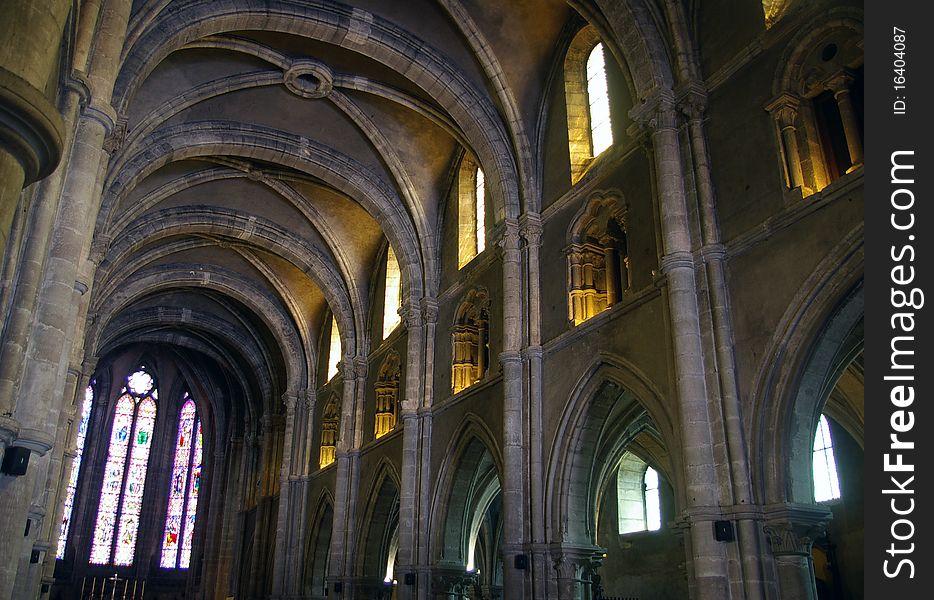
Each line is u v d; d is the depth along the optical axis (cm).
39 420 1088
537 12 2048
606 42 1786
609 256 1808
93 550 4988
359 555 2733
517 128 2130
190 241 3288
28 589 2016
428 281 2591
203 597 4519
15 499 1045
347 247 3112
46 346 1134
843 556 1942
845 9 1295
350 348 3116
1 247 716
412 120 2516
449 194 2650
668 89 1591
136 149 2273
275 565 3350
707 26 1609
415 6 2070
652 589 2584
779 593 1183
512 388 1925
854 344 1350
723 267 1420
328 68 2302
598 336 1714
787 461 1230
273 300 3650
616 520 2778
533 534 1750
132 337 4194
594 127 2012
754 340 1326
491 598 3158
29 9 775
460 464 2242
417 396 2480
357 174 2645
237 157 2780
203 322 4009
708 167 1511
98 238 2272
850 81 1298
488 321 2256
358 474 2900
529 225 2036
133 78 1739
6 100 702
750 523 1230
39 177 792
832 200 1241
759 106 1434
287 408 3616
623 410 1972
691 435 1328
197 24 1886
